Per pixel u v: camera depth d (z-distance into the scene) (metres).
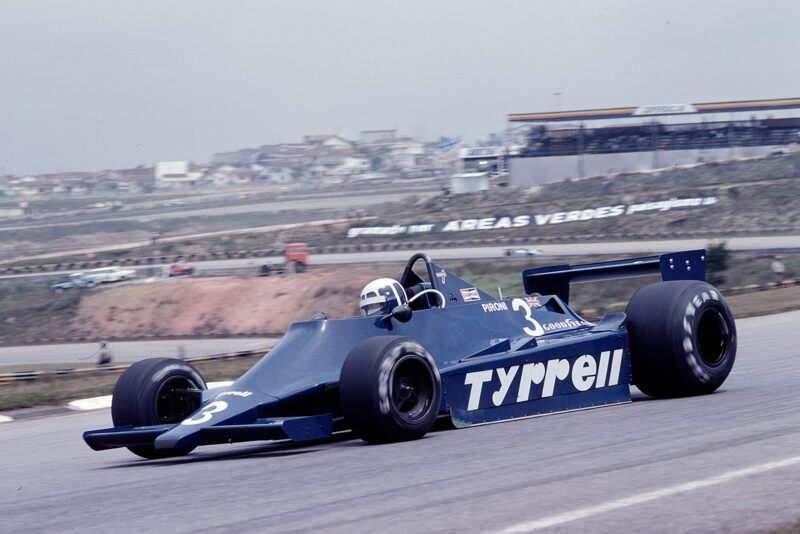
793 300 75.75
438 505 14.17
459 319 24.30
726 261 152.00
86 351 159.62
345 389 20.48
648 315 25.23
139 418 22.64
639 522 12.42
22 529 14.82
